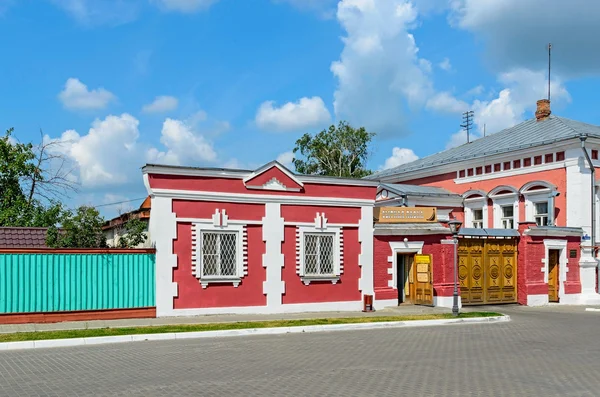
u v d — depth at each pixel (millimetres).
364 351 13547
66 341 14711
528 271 27812
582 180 29344
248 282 21469
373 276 24125
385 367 11344
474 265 26906
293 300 22297
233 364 11672
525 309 26141
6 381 10047
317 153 64875
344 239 23609
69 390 9266
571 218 29578
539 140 32406
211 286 20781
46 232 23172
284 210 22328
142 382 9859
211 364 11688
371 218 24219
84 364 11742
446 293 25344
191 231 20516
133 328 16891
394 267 24734
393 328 18875
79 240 22531
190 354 13039
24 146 34250
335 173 63812
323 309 22828
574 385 9734
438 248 25703
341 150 64312
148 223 23516
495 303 27328
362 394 8992
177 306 20156
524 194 31766
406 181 40938
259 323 18328
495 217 33500
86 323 18172
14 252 18109
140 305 19672
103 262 19234
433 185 38500
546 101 36969
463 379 10188
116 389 9312
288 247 22344
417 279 25344
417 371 10930
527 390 9336
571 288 28812
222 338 16078
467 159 35094
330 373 10688
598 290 29703
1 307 17828
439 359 12367
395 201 34375
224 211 21094
